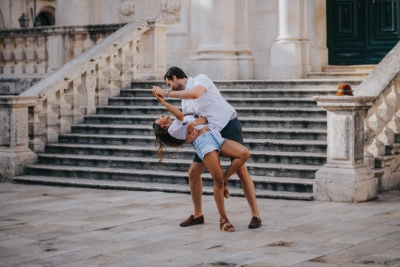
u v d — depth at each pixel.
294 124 12.97
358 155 10.62
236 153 8.23
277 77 17.38
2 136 13.55
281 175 11.54
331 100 10.40
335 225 8.64
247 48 17.83
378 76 11.66
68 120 14.87
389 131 11.86
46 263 6.96
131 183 12.19
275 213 9.52
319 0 17.42
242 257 7.06
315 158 11.67
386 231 8.25
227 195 8.46
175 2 18.62
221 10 17.73
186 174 12.04
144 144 13.62
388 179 11.54
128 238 8.06
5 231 8.53
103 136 14.05
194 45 18.42
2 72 19.19
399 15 17.06
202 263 6.85
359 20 17.42
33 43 18.59
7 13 26.67
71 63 15.30
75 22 20.06
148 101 15.16
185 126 8.21
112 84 15.76
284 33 17.31
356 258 6.95
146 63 16.59
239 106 14.24
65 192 11.80
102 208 10.12
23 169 13.47
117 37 15.89
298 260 6.90
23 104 13.55
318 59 17.38
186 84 8.31
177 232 8.35
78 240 7.99
